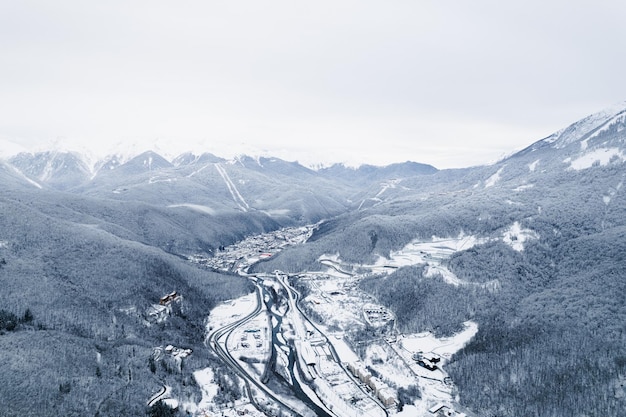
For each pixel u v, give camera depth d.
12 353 180.50
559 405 185.75
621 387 184.62
